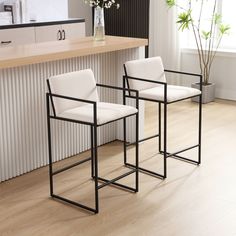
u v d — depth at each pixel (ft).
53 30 18.81
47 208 10.69
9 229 9.78
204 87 19.30
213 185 11.84
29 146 12.56
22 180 12.17
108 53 14.24
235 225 9.91
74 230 9.73
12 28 17.38
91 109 10.84
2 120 11.74
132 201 10.99
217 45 20.06
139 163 13.23
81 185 11.87
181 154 13.82
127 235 9.53
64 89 10.79
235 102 19.72
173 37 20.43
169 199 11.09
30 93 12.26
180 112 18.19
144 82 12.62
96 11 13.47
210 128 16.26
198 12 20.51
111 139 15.07
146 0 19.88
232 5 19.89
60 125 13.28
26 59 10.83
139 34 20.44
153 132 15.81
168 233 9.61
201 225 9.91
